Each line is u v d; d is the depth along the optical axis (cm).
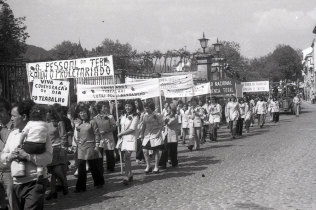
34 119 620
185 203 814
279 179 1012
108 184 1049
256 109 2903
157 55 2439
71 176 1193
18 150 597
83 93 1257
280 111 4359
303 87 10750
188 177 1102
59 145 911
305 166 1179
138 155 1388
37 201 598
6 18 2448
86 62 1226
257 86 3262
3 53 2405
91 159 967
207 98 2186
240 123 2244
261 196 845
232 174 1109
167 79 1833
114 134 1451
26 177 602
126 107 1053
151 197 884
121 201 859
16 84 1355
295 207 752
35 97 1166
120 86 1270
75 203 859
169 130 1293
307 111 4822
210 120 2041
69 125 1057
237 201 809
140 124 1315
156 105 2103
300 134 2150
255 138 2077
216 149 1700
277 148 1614
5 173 663
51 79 1225
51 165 903
